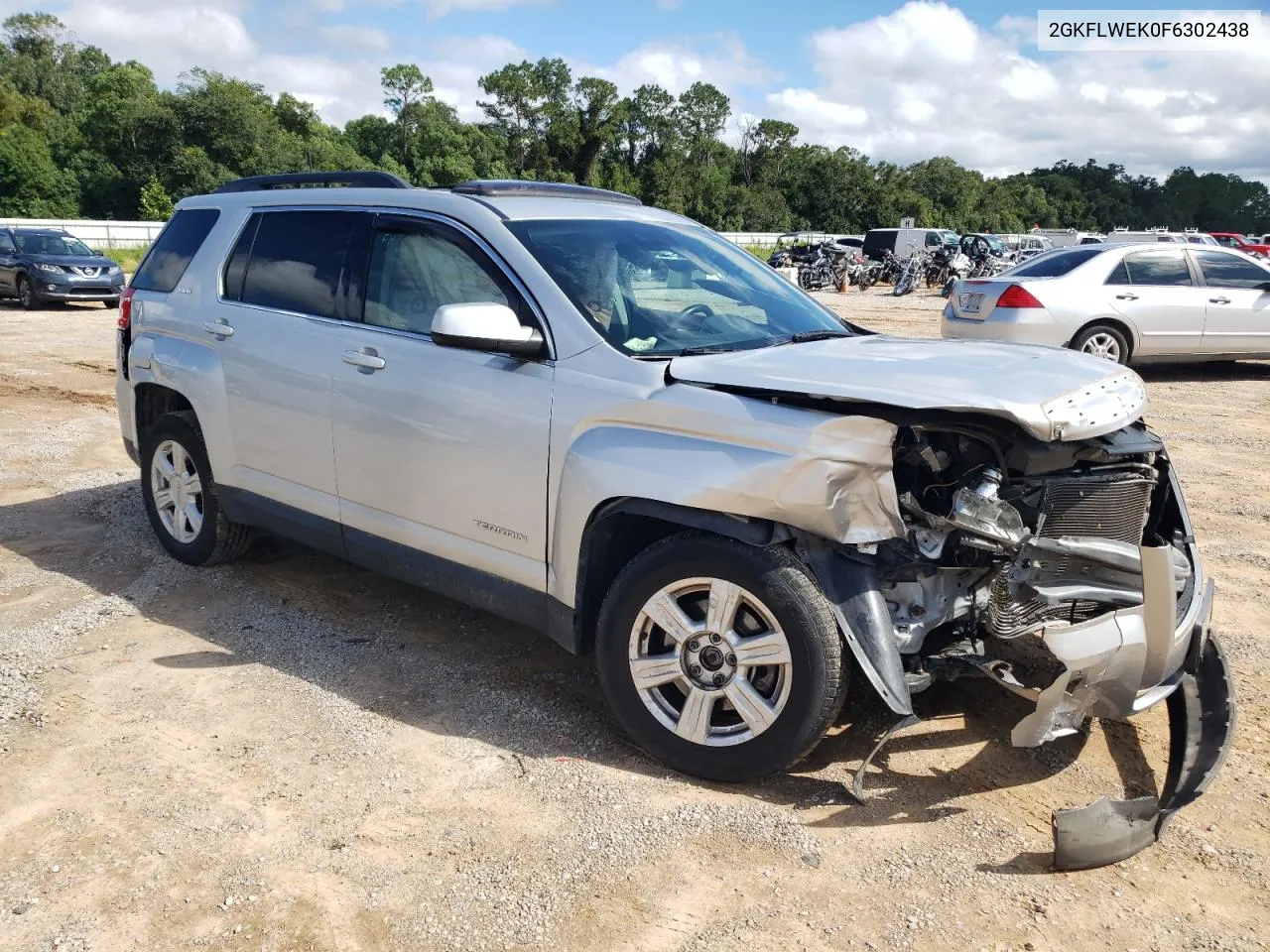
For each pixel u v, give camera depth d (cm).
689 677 310
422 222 386
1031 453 289
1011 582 287
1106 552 299
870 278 2962
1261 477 706
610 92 9394
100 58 11225
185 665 393
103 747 331
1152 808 282
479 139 8925
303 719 351
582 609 333
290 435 424
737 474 287
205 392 458
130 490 646
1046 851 280
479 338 324
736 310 380
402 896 260
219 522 480
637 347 334
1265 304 1111
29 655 399
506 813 296
